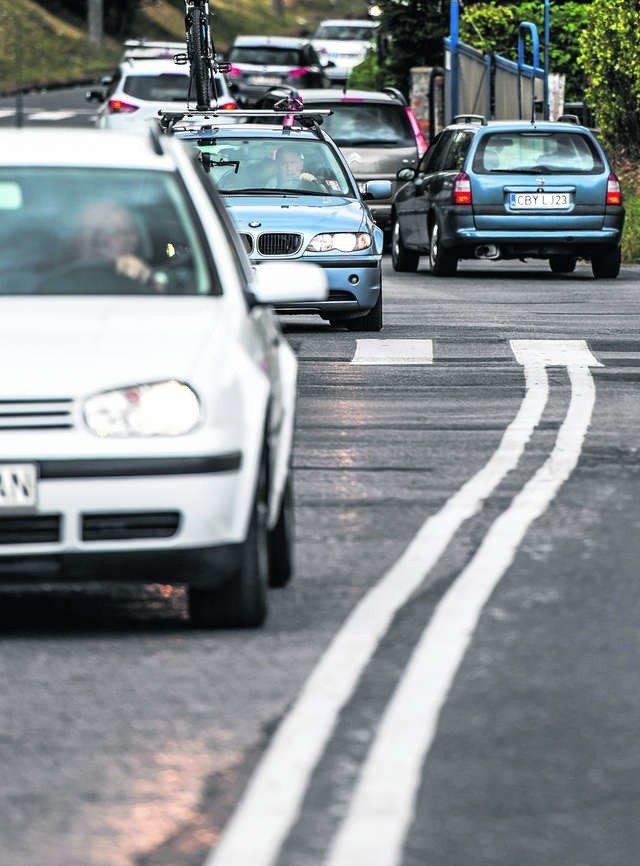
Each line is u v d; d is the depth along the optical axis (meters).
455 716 16.36
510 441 31.97
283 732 15.94
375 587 21.30
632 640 18.89
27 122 139.50
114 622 20.27
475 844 13.38
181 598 21.47
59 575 18.80
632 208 81.25
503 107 99.88
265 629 19.62
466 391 38.31
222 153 50.81
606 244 67.00
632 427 33.50
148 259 21.50
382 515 25.61
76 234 21.66
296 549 23.48
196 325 20.06
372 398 37.50
